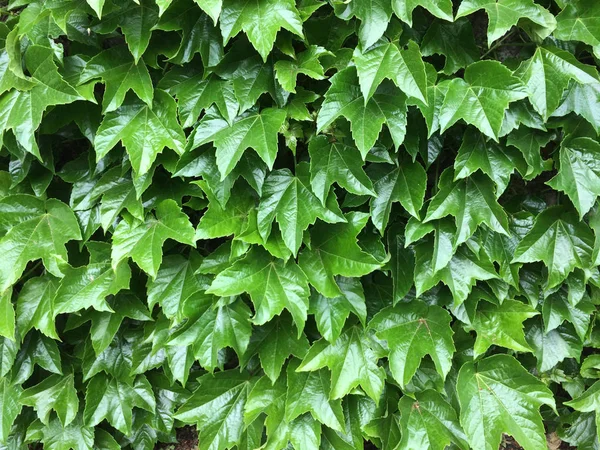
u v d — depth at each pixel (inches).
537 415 25.1
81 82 22.2
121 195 24.1
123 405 27.4
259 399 26.1
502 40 24.1
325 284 23.1
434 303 26.0
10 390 26.5
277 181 23.3
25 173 24.5
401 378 24.1
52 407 26.2
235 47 22.3
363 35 21.8
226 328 24.3
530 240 24.7
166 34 23.3
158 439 29.7
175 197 24.2
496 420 25.4
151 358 27.1
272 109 22.8
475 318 25.8
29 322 25.0
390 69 21.3
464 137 23.2
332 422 25.5
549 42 23.1
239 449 26.9
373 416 26.6
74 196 24.8
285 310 26.0
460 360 26.8
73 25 22.9
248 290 22.4
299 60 22.5
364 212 24.7
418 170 23.3
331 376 24.7
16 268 23.5
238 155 21.8
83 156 25.3
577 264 24.7
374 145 23.2
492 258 24.9
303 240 23.2
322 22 22.6
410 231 23.7
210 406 26.8
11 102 22.2
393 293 24.6
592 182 23.3
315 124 23.4
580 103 22.8
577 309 26.2
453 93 22.0
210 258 24.0
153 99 23.3
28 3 22.9
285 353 25.4
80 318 25.6
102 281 23.9
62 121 23.6
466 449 25.5
